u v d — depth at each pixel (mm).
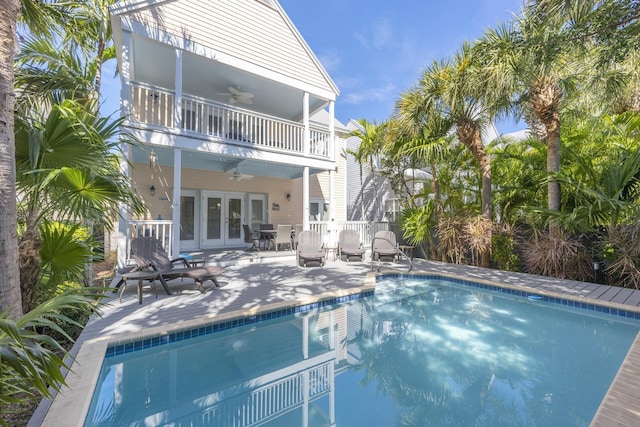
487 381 3320
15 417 2234
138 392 3062
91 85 6008
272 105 11922
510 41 5363
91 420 2617
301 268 7961
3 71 2059
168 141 7324
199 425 2643
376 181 15906
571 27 4441
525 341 4266
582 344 4184
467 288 6805
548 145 6891
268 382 3289
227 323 4195
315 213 14070
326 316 5188
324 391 3158
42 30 5168
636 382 2623
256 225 12391
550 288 5961
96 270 8297
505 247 8219
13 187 2105
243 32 8859
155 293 5102
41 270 3176
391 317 5207
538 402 2934
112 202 3439
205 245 11164
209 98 10977
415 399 3002
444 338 4398
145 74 9320
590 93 6676
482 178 8203
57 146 2906
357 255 8672
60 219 3365
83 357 2963
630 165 5734
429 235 9727
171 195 10367
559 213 6449
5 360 1213
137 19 7066
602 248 6395
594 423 2090
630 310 4727
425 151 8008
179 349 3801
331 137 10781
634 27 4133
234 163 10047
